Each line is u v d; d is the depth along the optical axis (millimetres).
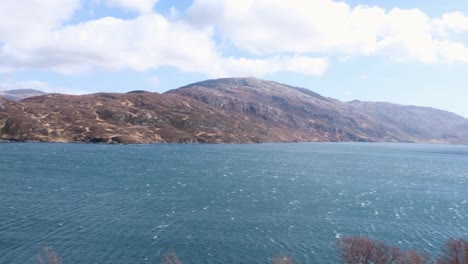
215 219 83438
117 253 61781
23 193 100875
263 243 69312
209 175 148875
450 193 130625
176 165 175375
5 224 73125
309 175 164000
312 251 66000
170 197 103875
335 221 85438
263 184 132625
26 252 60125
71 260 58219
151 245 65938
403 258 53594
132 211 87188
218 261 60594
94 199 97562
